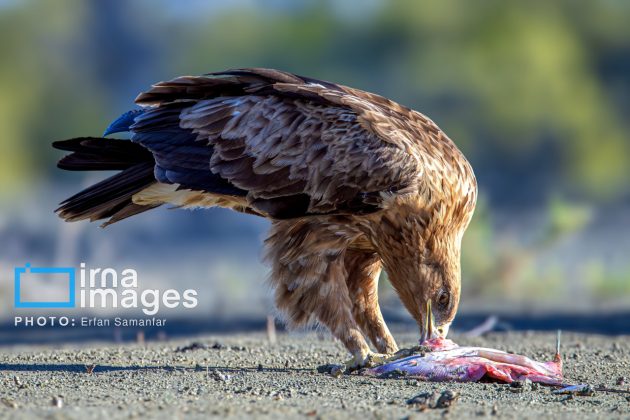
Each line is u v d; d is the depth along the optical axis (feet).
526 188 156.15
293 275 42.83
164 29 188.24
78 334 60.70
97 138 44.24
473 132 164.45
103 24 183.62
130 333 60.80
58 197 142.61
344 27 182.39
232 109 43.50
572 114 160.97
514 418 31.99
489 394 36.32
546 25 167.43
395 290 44.27
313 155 42.75
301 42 185.06
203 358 45.78
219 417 31.09
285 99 43.57
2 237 108.78
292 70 186.09
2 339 59.11
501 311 70.28
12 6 177.99
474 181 44.32
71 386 37.63
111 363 44.06
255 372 40.96
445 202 42.86
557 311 69.97
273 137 43.06
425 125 44.93
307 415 31.58
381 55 178.40
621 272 84.28
